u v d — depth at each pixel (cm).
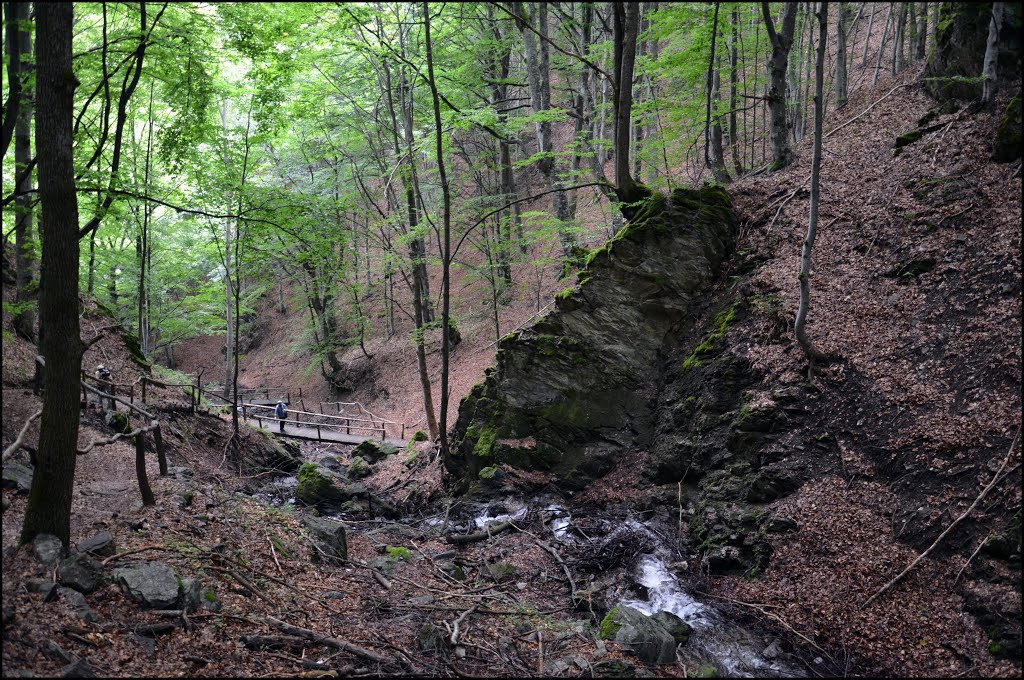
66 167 692
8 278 1586
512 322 2527
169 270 2920
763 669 831
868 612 859
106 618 666
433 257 1933
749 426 1165
